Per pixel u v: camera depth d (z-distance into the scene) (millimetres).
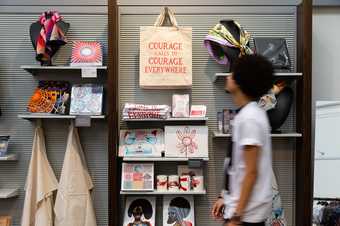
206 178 2711
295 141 2672
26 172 2721
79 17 2717
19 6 2711
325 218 2555
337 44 2746
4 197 2527
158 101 2734
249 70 1510
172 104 2633
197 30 2719
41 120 2688
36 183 2588
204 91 2725
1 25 2717
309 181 2449
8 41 2717
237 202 1451
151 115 2482
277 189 2650
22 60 2721
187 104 2562
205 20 2721
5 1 2709
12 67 2721
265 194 1482
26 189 2559
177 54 2514
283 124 2707
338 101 2609
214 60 2715
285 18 2719
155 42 2512
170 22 2650
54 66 2506
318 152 2611
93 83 2711
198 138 2551
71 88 2625
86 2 2709
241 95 1565
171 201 2627
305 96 2438
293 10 2713
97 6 2717
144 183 2516
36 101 2551
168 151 2529
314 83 2727
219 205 1678
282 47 2594
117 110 2523
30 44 2723
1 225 2627
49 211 2566
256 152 1423
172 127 2559
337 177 2576
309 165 2445
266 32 2723
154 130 2629
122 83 2734
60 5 2713
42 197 2533
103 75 2709
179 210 2598
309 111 2438
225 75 2486
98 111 2506
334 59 2730
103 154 2725
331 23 2730
